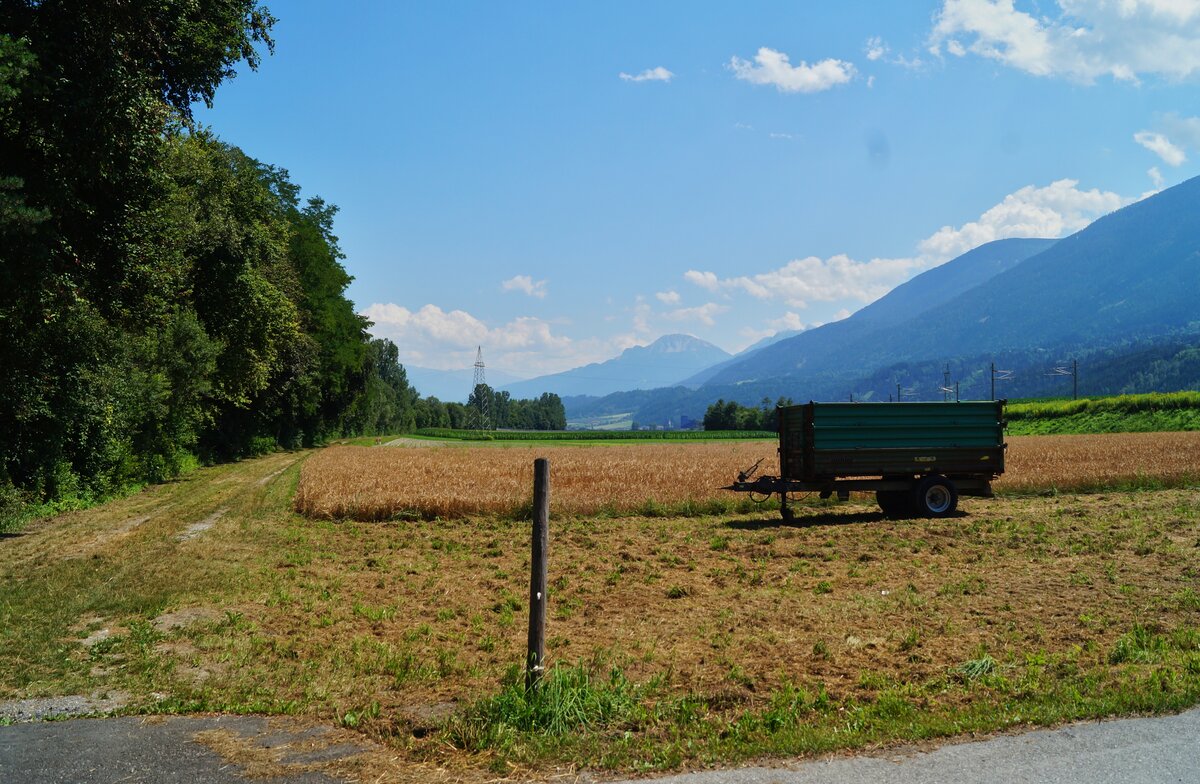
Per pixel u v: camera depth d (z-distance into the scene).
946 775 4.63
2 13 14.70
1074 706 5.69
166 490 30.30
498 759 4.99
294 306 46.12
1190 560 12.84
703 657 8.09
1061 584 11.27
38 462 22.44
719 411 153.62
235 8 19.33
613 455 51.34
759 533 17.97
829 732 5.38
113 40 15.76
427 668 7.68
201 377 36.09
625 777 4.75
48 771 4.89
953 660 7.68
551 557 15.29
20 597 11.38
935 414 20.16
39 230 15.24
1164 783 4.48
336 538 18.02
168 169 22.52
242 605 10.87
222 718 6.02
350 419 108.62
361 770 4.90
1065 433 75.31
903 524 18.58
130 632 9.30
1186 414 72.12
